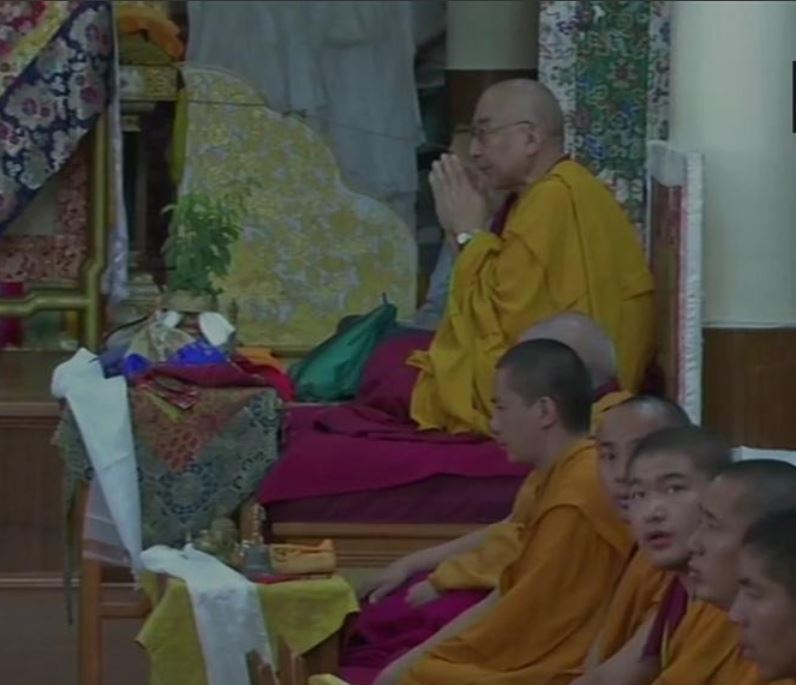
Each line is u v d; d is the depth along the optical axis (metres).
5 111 12.25
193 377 9.73
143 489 9.59
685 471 6.38
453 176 10.59
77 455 9.57
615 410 6.98
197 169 13.38
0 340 12.72
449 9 14.30
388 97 14.09
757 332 9.99
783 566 5.39
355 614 8.02
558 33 11.48
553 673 7.40
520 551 7.71
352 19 14.09
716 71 9.96
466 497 9.70
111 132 12.54
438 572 8.44
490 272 10.26
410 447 9.80
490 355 10.05
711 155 9.99
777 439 10.03
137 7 13.44
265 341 13.09
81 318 12.66
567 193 10.29
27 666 10.75
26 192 12.30
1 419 10.92
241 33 14.06
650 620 6.74
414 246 13.42
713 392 10.04
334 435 9.91
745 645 5.50
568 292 10.23
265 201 13.36
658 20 11.42
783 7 9.91
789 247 9.99
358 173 14.02
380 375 10.38
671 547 6.38
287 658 6.91
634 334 10.48
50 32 12.27
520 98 10.43
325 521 9.67
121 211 12.58
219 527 8.56
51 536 10.93
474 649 7.51
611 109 11.50
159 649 7.93
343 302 13.26
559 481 7.52
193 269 10.30
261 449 9.70
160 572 8.18
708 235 9.99
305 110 13.96
